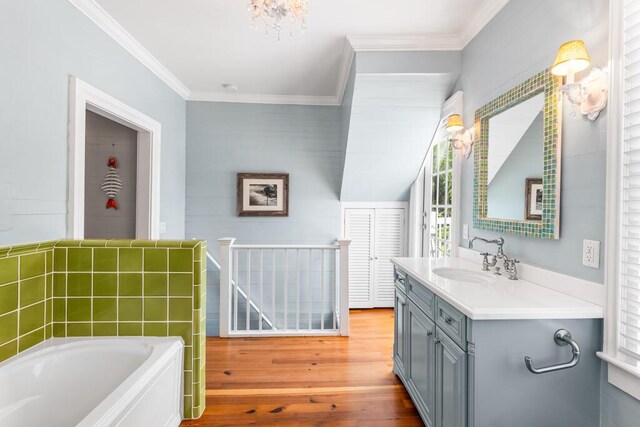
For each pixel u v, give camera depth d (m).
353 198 4.18
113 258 1.97
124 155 3.16
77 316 1.96
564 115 1.56
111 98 2.42
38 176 1.79
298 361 2.70
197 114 4.02
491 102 2.13
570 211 1.52
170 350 1.82
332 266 4.22
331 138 4.16
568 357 1.35
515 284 1.73
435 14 2.29
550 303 1.39
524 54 1.85
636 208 1.26
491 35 2.20
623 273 1.28
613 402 1.30
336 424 1.94
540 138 1.71
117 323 1.98
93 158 3.16
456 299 1.45
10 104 1.62
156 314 1.98
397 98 2.89
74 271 1.95
